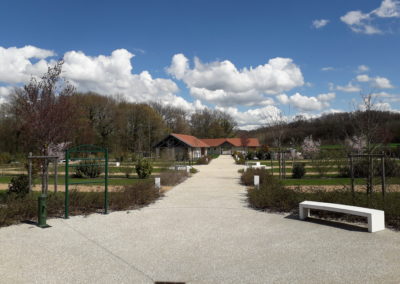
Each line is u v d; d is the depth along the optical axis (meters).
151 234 6.75
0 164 36.84
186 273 4.61
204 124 95.62
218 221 7.92
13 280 4.38
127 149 60.16
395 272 4.55
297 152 41.72
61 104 11.59
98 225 7.60
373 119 13.05
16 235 6.73
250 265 4.91
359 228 7.07
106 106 55.97
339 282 4.25
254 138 88.56
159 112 77.31
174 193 13.16
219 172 25.77
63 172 24.52
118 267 4.86
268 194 9.95
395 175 15.12
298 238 6.35
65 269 4.79
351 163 9.45
